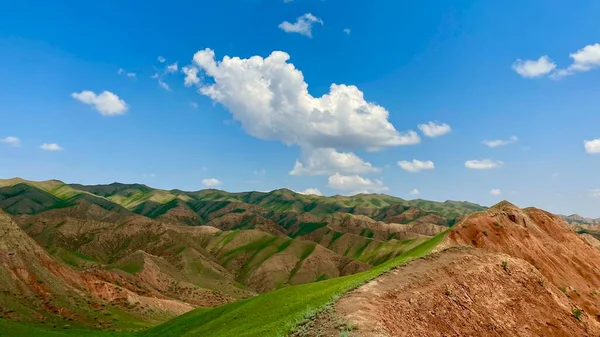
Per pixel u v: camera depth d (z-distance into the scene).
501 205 92.88
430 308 34.50
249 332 43.06
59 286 150.25
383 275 39.97
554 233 92.50
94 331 117.19
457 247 52.34
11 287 135.00
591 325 46.31
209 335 55.16
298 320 33.88
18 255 149.50
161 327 91.31
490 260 48.97
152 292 196.38
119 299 163.12
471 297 40.06
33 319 124.12
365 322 27.53
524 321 41.47
